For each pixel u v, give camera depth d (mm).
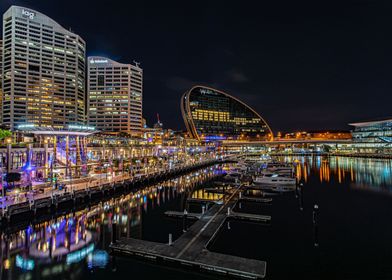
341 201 53688
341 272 24859
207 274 23719
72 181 55812
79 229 36281
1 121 171625
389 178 83562
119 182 57125
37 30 175000
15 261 26953
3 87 169000
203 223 36156
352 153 190125
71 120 187625
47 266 25859
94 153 91375
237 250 29531
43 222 38719
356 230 36281
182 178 88438
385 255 28359
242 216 40000
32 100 170750
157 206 49469
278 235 34156
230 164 139125
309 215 43562
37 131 60906
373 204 51281
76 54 192500
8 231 34156
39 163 62438
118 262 26312
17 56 167125
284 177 76812
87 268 25250
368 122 187125
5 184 43688
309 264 26359
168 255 25578
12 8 167750
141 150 119125
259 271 22516
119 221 40062
